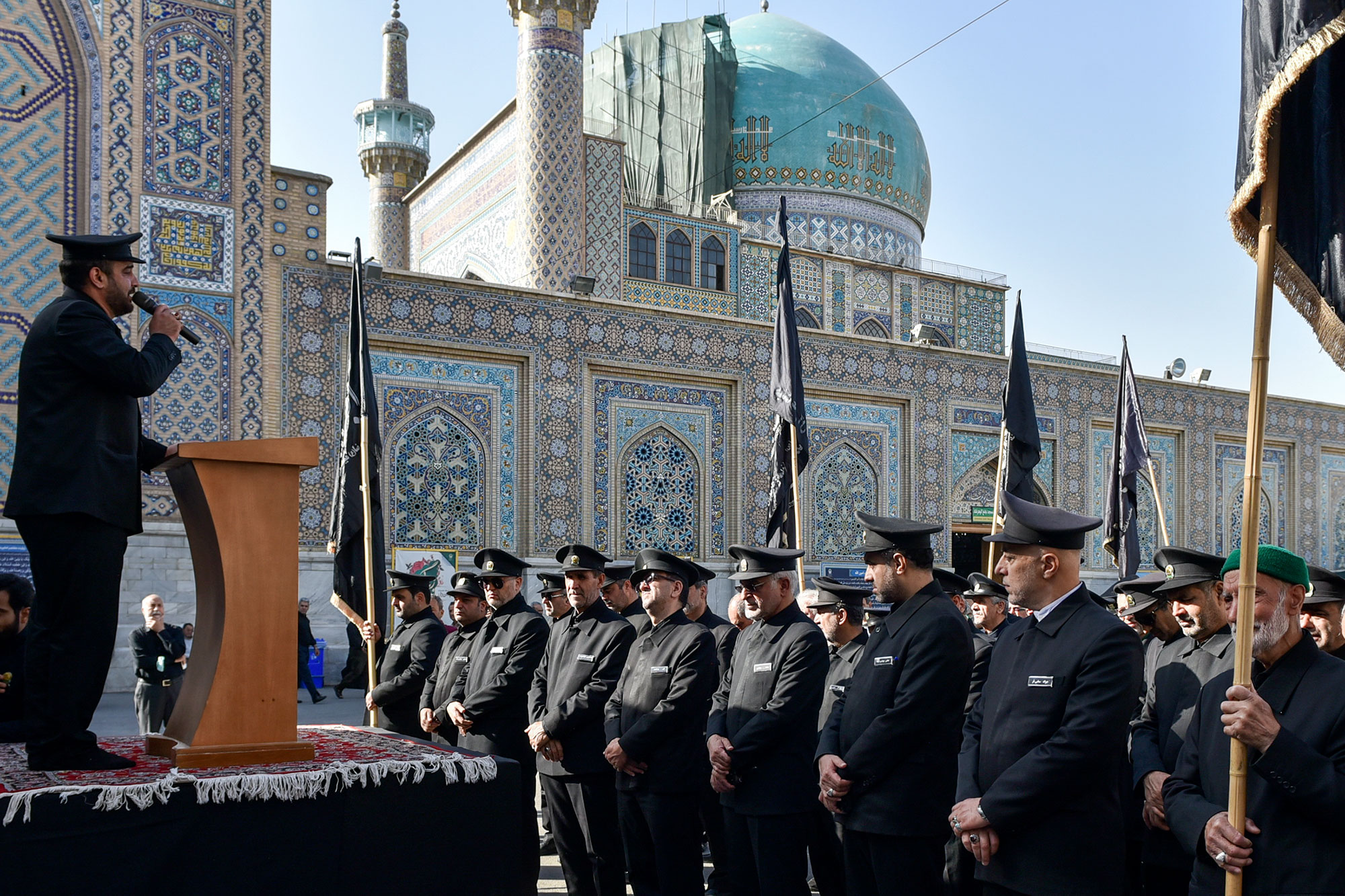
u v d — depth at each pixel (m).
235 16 14.87
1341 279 2.99
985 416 20.80
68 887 2.81
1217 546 23.08
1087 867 3.50
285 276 14.79
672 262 22.69
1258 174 2.86
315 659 14.48
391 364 15.46
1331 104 3.05
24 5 13.59
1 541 12.88
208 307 14.27
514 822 3.55
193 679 3.53
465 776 3.45
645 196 27.45
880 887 4.22
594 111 29.17
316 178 15.12
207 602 3.59
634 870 5.41
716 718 5.31
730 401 18.31
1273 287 2.88
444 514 15.71
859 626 6.21
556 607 6.80
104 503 3.20
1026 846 3.56
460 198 23.97
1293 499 24.64
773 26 30.33
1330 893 2.91
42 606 3.21
